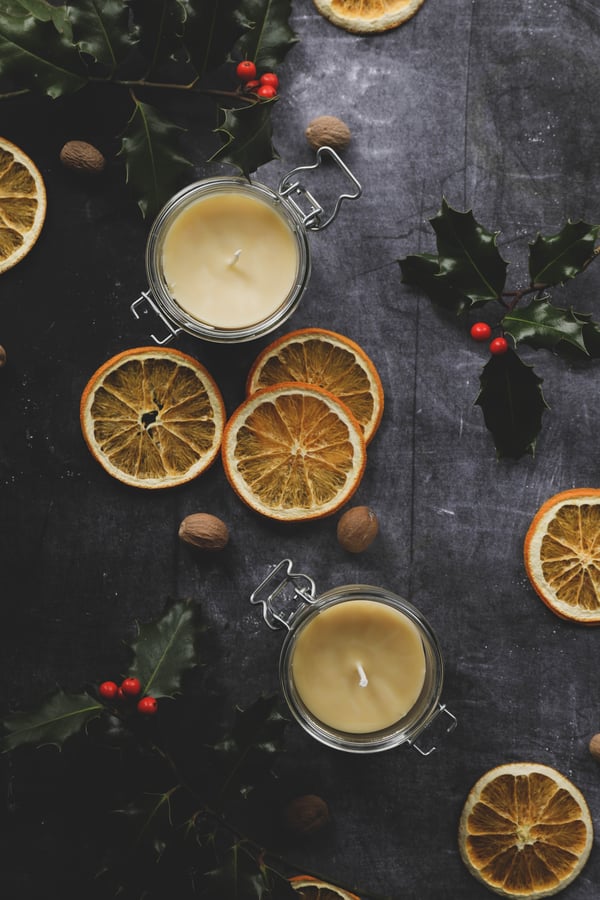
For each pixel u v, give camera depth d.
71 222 0.83
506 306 0.80
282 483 0.82
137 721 0.79
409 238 0.83
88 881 0.83
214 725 0.83
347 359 0.82
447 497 0.83
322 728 0.79
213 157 0.76
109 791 0.83
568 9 0.83
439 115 0.83
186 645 0.80
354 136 0.83
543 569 0.82
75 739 0.82
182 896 0.79
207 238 0.79
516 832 0.83
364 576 0.83
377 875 0.83
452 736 0.83
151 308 0.83
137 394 0.82
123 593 0.83
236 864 0.77
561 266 0.79
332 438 0.81
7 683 0.83
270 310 0.79
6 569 0.83
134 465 0.83
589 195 0.83
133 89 0.83
